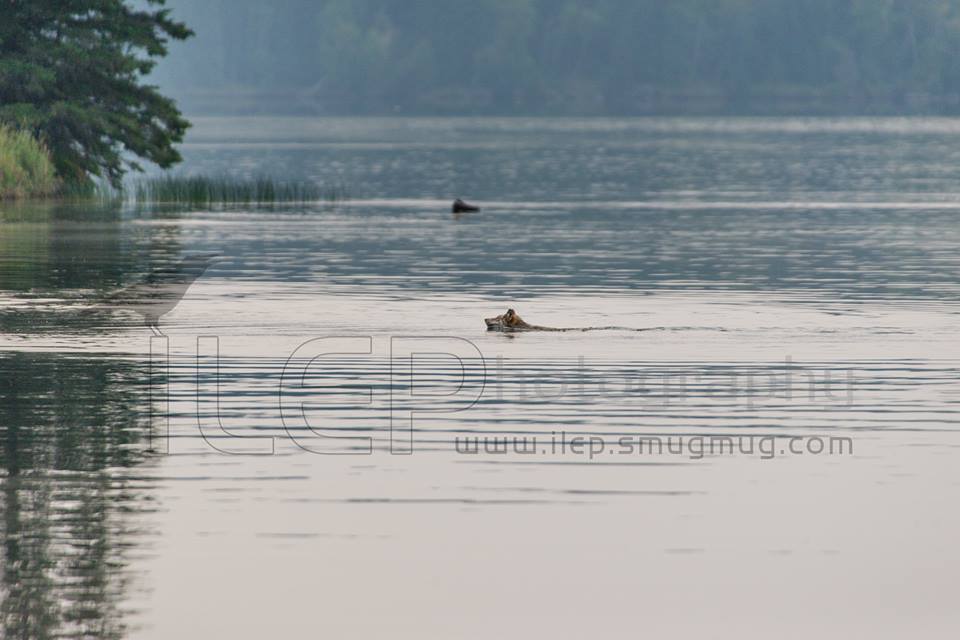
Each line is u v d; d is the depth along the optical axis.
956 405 73.44
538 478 59.31
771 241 170.50
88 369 82.38
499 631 44.16
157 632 43.75
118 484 58.00
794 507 55.44
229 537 51.62
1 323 99.81
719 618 45.12
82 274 129.75
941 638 43.81
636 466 61.28
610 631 44.19
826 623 44.84
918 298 116.19
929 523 53.53
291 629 44.12
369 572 48.50
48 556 49.56
